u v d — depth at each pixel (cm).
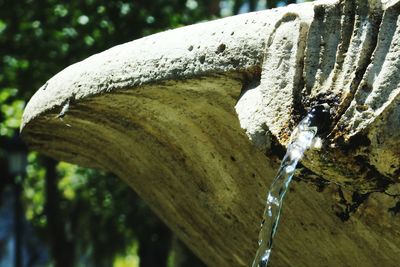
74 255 1944
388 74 382
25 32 1555
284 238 486
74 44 1541
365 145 388
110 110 482
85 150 548
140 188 551
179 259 1294
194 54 428
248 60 415
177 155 498
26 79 1580
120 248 2081
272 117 404
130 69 448
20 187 1606
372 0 388
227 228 511
